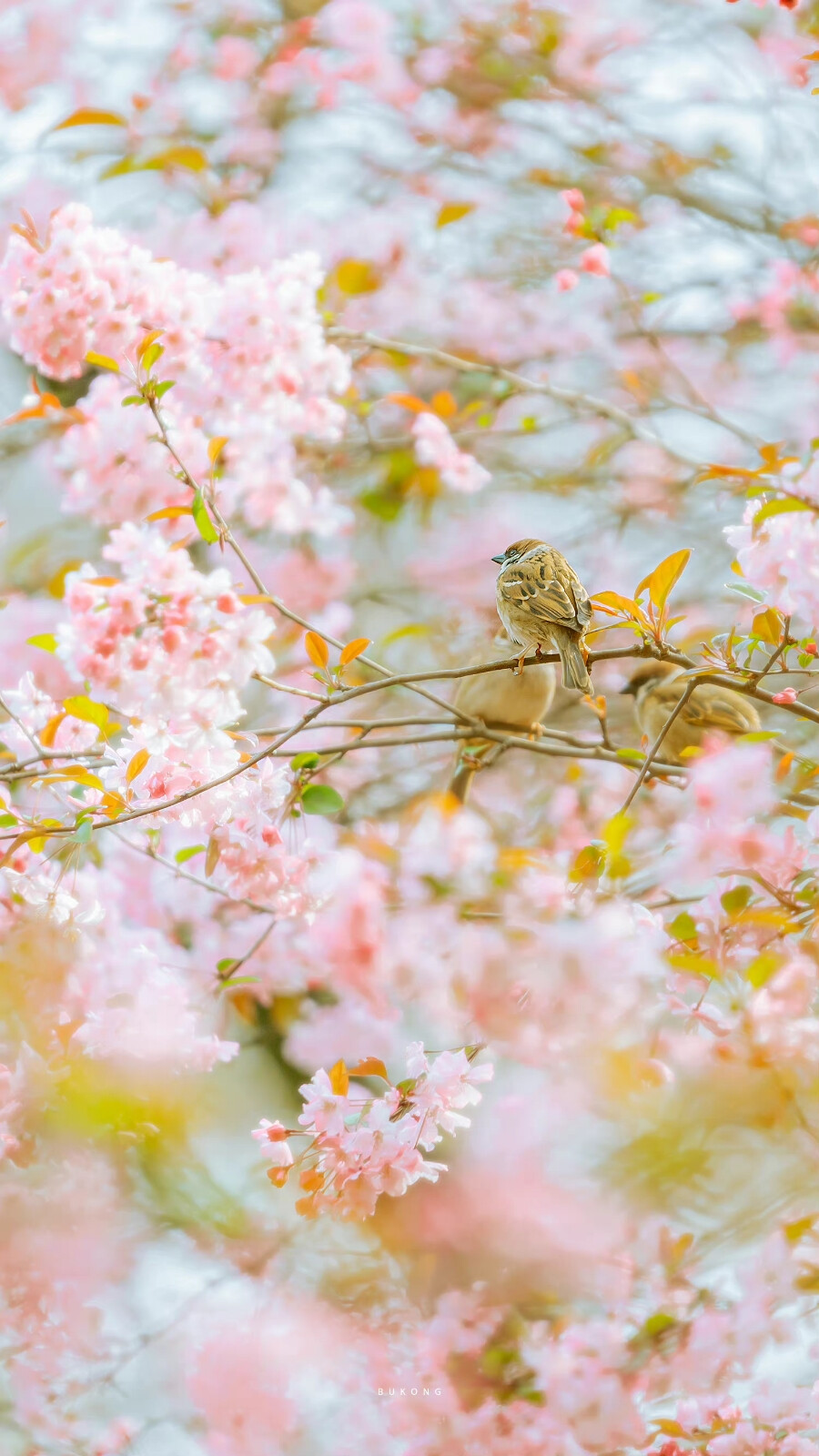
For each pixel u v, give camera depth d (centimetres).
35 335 930
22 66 1582
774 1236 916
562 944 752
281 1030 1205
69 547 1594
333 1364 1079
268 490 1079
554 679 1246
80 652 797
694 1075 1047
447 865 905
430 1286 1170
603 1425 902
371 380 1541
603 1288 1061
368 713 1430
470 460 1277
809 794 888
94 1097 950
